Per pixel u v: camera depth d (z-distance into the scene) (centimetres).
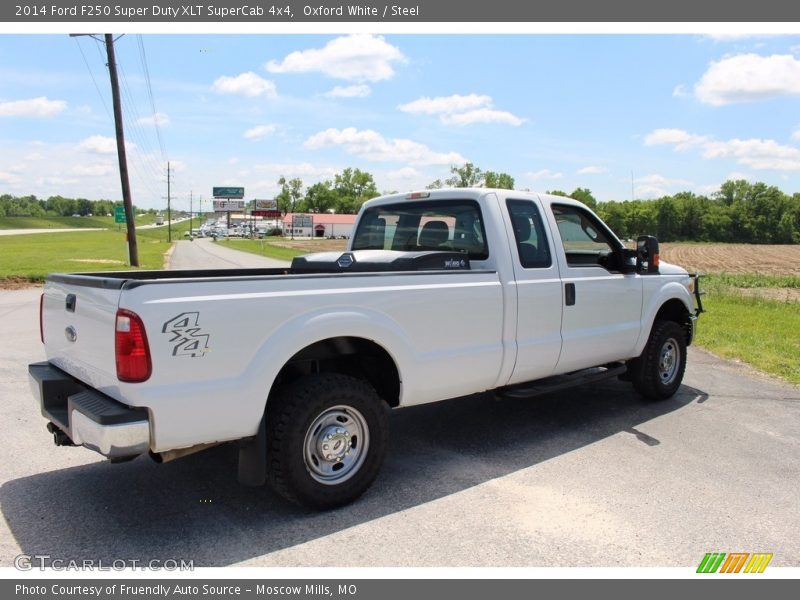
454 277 440
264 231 13300
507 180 9819
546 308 502
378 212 593
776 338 1028
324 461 378
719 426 564
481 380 462
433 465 462
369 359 434
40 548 336
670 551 338
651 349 622
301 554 332
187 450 339
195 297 324
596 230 579
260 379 342
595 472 450
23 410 580
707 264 4756
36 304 1384
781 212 11969
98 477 433
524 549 339
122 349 309
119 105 2712
